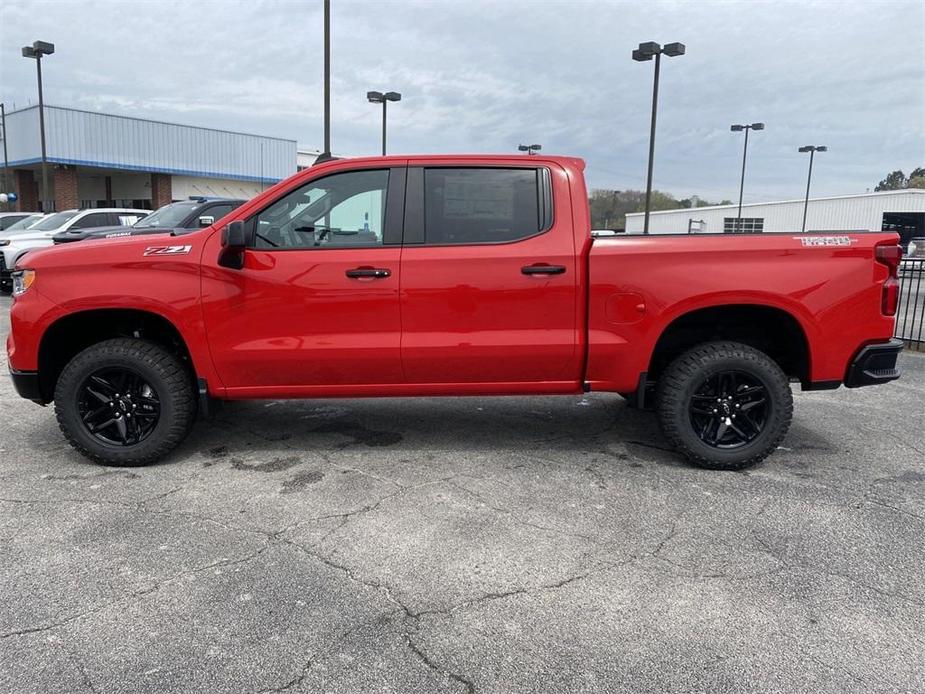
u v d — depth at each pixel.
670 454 4.83
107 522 3.70
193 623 2.78
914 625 2.78
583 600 2.96
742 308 4.47
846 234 4.33
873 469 4.56
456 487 4.21
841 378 4.40
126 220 14.81
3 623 2.78
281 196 4.33
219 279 4.27
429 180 4.35
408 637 2.70
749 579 3.14
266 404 6.12
